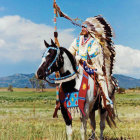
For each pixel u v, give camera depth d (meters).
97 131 10.60
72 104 6.25
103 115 7.73
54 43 6.20
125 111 23.80
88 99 6.54
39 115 17.94
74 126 12.02
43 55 6.08
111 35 7.69
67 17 7.13
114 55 7.83
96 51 7.18
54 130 9.45
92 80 6.79
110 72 7.81
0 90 132.88
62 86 6.41
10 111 21.66
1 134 8.29
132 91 104.56
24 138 8.37
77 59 6.55
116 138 8.92
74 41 7.33
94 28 7.37
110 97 7.93
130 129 11.22
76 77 6.38
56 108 6.59
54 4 6.87
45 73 5.96
